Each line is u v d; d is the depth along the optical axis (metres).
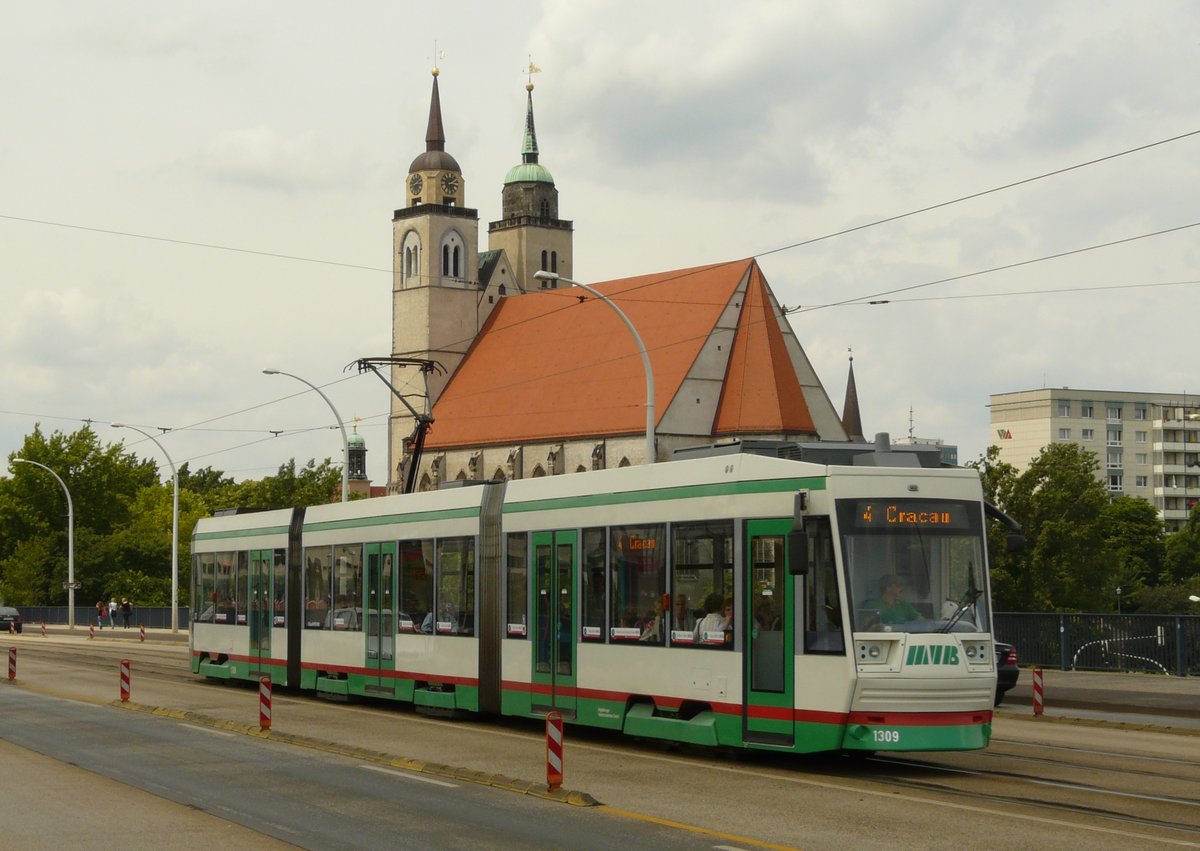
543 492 23.78
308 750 21.64
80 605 111.25
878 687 17.64
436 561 26.62
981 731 18.19
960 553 18.52
